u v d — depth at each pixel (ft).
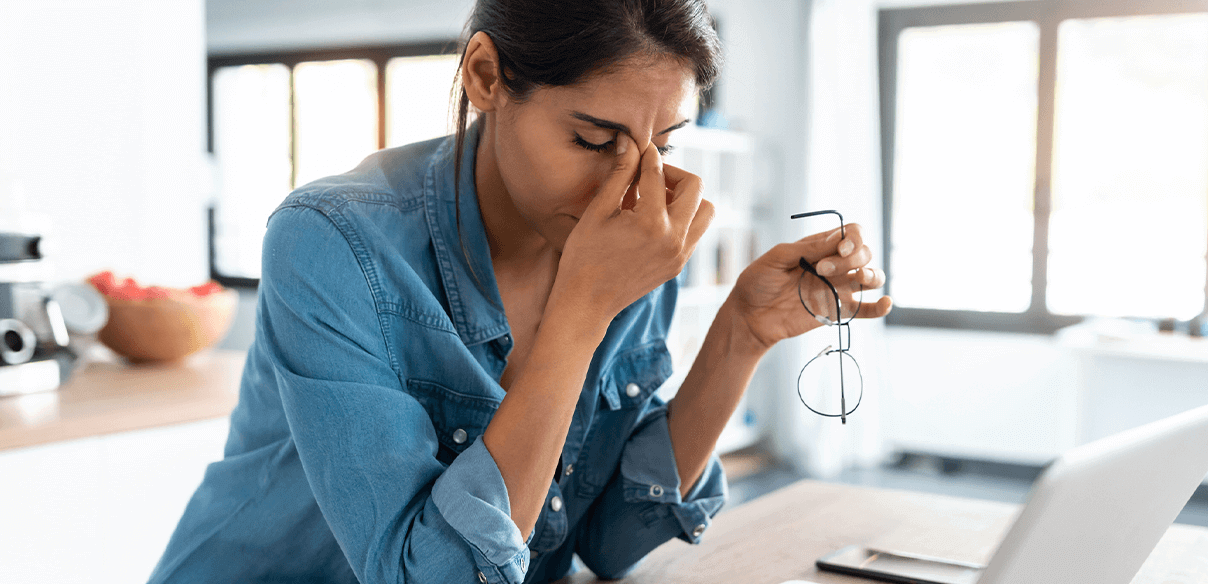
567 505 3.42
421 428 2.59
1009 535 1.86
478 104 2.70
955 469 14.65
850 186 14.25
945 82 14.80
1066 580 2.17
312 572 3.02
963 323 14.60
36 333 5.77
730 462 14.75
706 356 3.43
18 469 4.71
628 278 2.55
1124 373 11.96
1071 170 14.05
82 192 7.43
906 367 14.98
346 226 2.59
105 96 7.58
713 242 14.08
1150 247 13.67
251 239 18.98
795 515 4.02
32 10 7.05
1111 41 13.69
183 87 8.24
